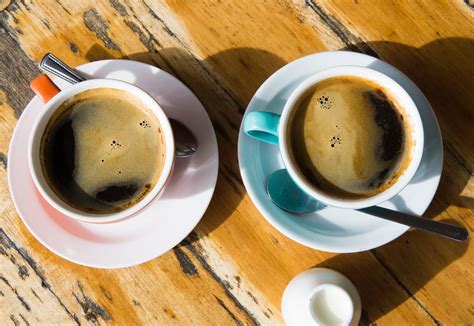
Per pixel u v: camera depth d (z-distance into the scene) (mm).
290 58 555
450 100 550
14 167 518
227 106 556
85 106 506
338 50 554
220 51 556
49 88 496
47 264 554
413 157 489
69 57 554
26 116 520
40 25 554
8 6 554
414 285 549
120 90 490
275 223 515
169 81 521
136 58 556
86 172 506
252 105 516
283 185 524
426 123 514
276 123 488
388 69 512
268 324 553
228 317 555
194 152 518
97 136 508
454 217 548
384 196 484
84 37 555
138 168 509
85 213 479
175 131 519
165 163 481
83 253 520
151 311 555
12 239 552
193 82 556
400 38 552
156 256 520
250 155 521
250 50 556
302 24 555
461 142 549
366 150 514
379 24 553
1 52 554
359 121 515
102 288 555
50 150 504
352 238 515
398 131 512
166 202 525
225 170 556
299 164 514
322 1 555
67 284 554
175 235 521
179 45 556
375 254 553
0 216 552
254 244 554
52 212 521
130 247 522
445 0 551
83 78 516
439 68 551
